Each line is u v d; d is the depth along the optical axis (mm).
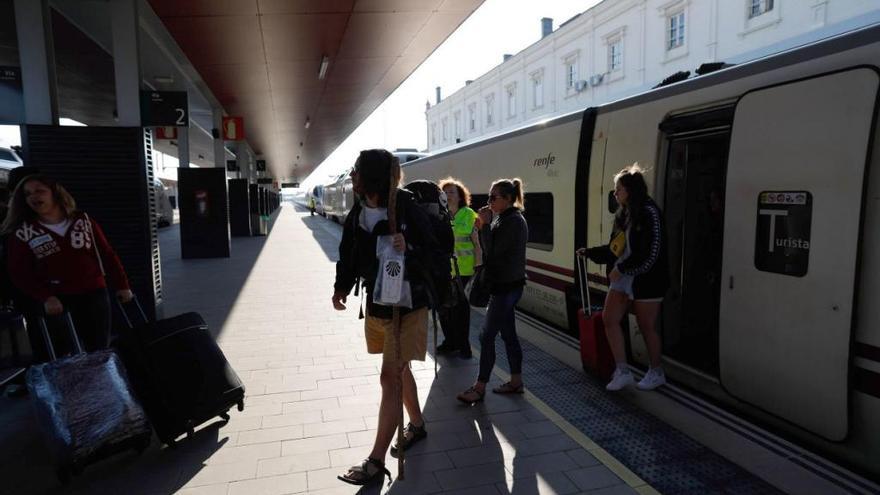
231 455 3553
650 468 3330
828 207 3316
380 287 3135
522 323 6996
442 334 6395
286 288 9656
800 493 3033
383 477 3260
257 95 15242
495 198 4277
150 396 3592
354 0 8000
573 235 6266
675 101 4809
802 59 3623
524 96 35844
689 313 5285
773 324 3676
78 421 3256
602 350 4711
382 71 12844
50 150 6113
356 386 4738
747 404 3967
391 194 3113
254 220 21969
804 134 3471
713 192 5215
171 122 6691
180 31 8945
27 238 3965
